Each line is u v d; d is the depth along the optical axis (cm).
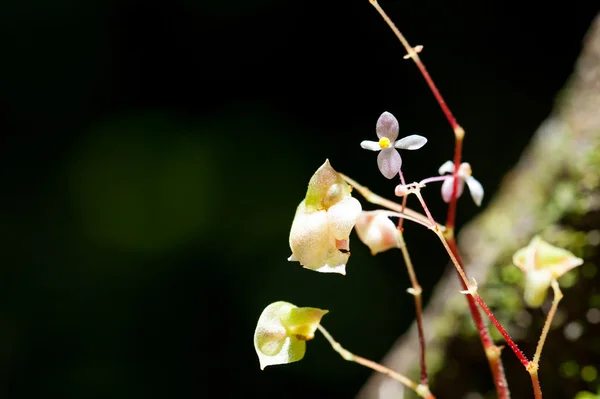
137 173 128
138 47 136
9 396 114
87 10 135
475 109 122
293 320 43
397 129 41
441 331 54
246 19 134
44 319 119
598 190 51
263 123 131
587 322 51
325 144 128
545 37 123
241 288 119
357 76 130
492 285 52
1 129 132
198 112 134
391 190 119
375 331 109
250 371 113
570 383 51
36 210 128
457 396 54
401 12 128
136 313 119
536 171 54
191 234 124
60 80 135
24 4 134
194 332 117
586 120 52
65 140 134
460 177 44
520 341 52
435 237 110
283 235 122
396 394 55
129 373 114
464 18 126
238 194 125
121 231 125
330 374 109
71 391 114
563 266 44
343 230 41
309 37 133
